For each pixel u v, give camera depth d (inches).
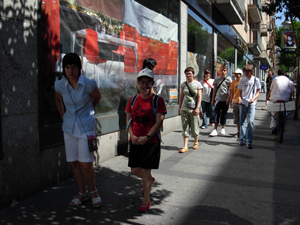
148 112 135.4
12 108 139.5
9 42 137.3
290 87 287.9
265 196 154.2
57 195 154.1
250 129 261.0
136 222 126.4
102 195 155.7
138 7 269.3
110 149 224.8
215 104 333.4
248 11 1151.6
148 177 137.4
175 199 150.6
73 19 186.4
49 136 162.1
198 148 262.2
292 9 438.6
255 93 261.0
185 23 390.6
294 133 339.9
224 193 158.4
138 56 271.9
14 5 139.2
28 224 123.9
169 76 346.0
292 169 200.5
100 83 217.3
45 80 162.9
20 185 145.8
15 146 141.7
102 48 218.4
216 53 598.5
